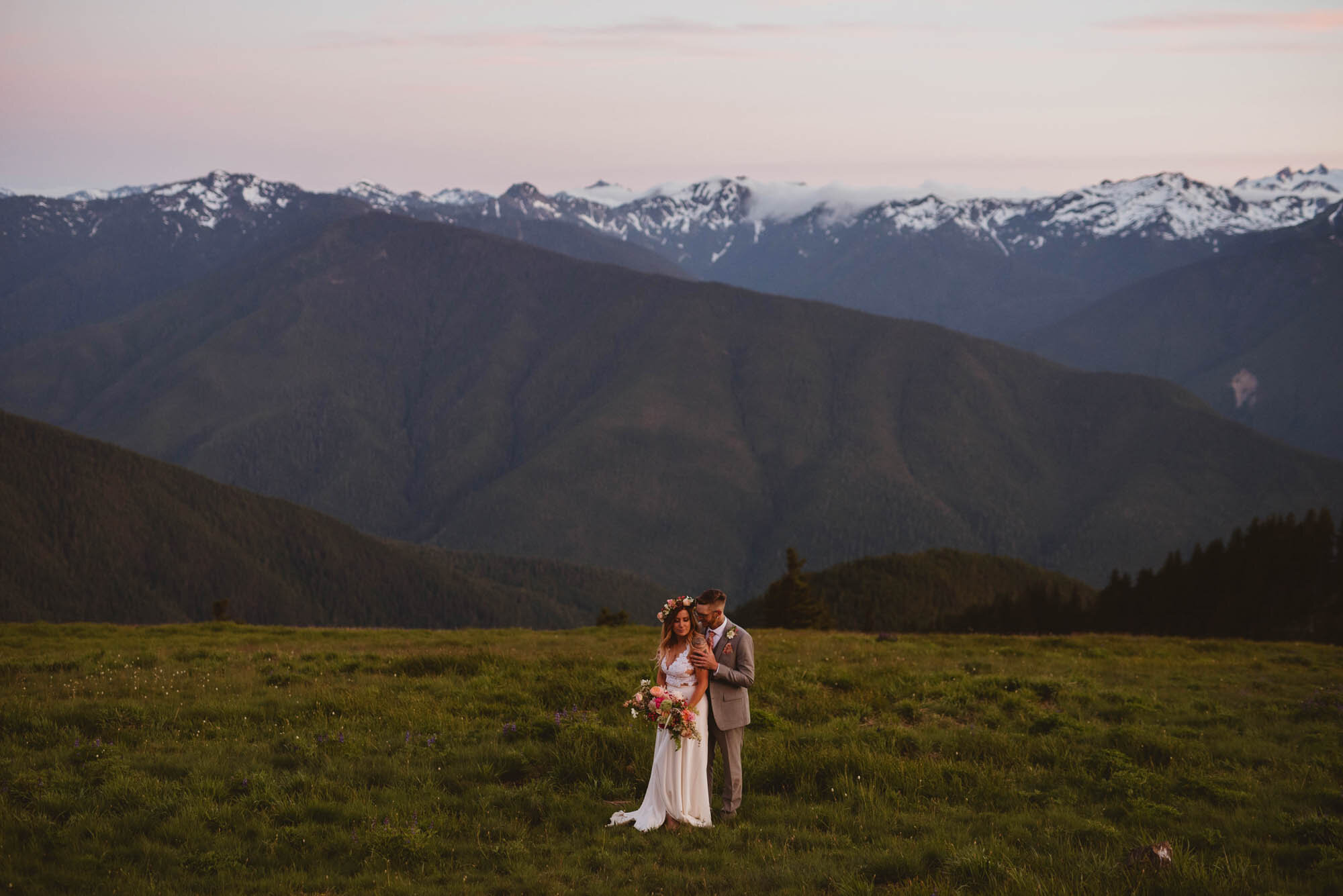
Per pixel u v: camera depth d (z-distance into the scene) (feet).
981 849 30.53
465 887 28.25
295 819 33.37
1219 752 45.98
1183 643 106.01
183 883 28.40
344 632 107.65
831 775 39.50
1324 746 47.55
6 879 27.86
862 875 28.94
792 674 62.85
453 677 61.93
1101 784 38.73
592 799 36.58
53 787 35.96
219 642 91.45
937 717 52.11
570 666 65.10
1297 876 29.68
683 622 34.32
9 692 53.98
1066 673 72.69
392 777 38.32
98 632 100.78
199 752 41.11
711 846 31.65
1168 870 28.40
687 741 33.53
